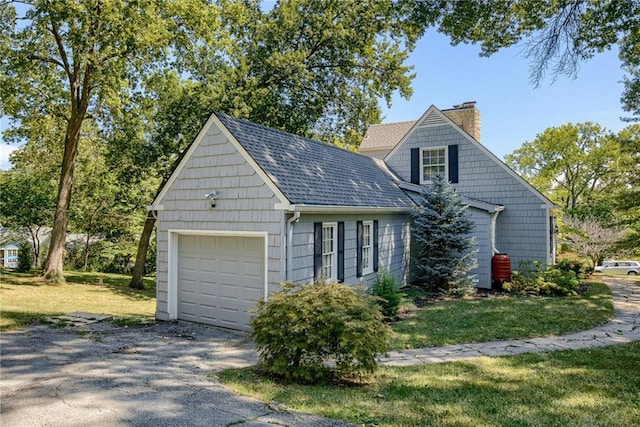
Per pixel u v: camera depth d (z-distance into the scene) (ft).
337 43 63.00
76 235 89.86
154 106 54.44
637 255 59.93
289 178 29.55
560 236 80.69
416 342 25.94
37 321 30.68
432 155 54.90
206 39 52.44
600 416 14.55
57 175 80.53
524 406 15.46
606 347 24.41
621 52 37.32
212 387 17.37
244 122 32.78
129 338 26.89
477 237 47.06
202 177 30.71
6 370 19.45
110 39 45.29
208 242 31.37
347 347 17.84
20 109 52.03
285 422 13.71
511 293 43.98
